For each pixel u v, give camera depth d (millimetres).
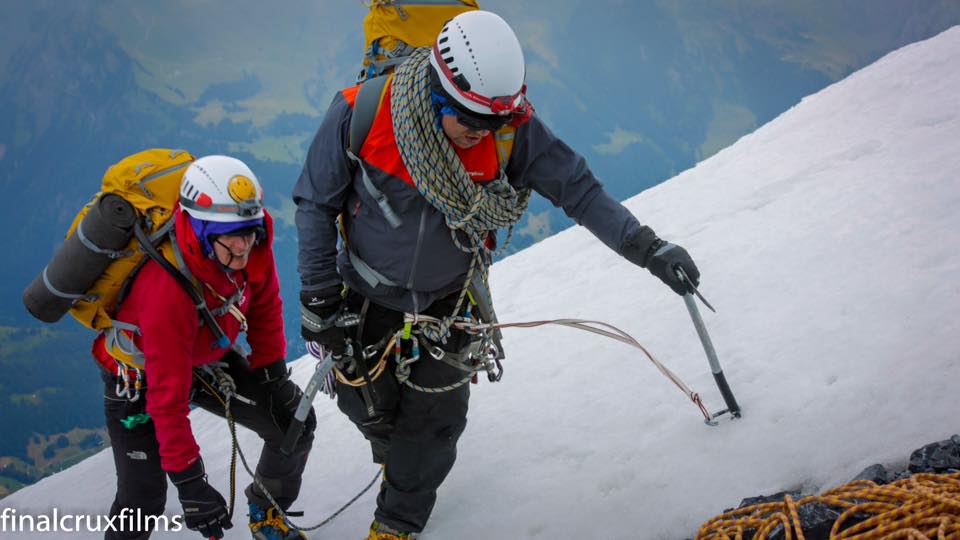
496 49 2510
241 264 3121
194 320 3166
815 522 2461
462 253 3031
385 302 3111
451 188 2771
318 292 2965
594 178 3064
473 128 2627
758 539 2496
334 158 2844
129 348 3305
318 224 2934
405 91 2680
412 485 3330
